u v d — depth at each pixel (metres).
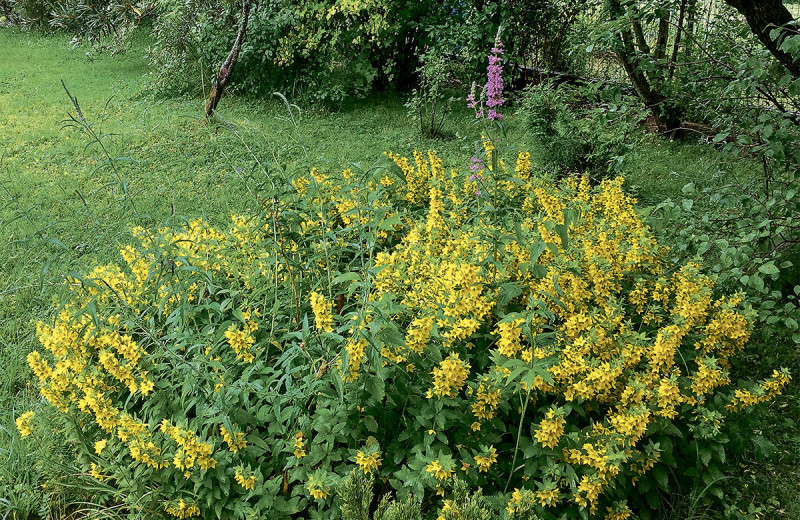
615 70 8.59
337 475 2.33
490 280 2.97
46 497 2.70
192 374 2.56
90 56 12.10
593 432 2.42
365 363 2.52
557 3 8.91
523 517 2.19
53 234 4.87
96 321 2.49
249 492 2.39
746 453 3.11
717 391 2.88
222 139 7.18
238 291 3.05
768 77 3.96
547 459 2.39
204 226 3.50
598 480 2.32
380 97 10.00
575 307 3.06
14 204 5.50
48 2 13.28
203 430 2.44
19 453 2.82
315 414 2.55
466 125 8.46
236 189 5.65
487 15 9.05
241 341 2.54
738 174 6.07
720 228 4.11
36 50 12.91
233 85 9.62
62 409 2.71
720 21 6.73
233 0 9.20
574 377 2.65
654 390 2.63
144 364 2.77
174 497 2.46
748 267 3.81
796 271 3.92
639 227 3.61
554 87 9.02
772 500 2.80
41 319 3.85
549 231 3.29
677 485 2.77
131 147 7.19
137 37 13.70
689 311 2.83
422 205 4.78
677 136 7.70
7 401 3.28
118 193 5.79
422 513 2.47
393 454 2.54
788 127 3.65
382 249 3.91
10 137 7.52
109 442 2.57
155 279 3.04
